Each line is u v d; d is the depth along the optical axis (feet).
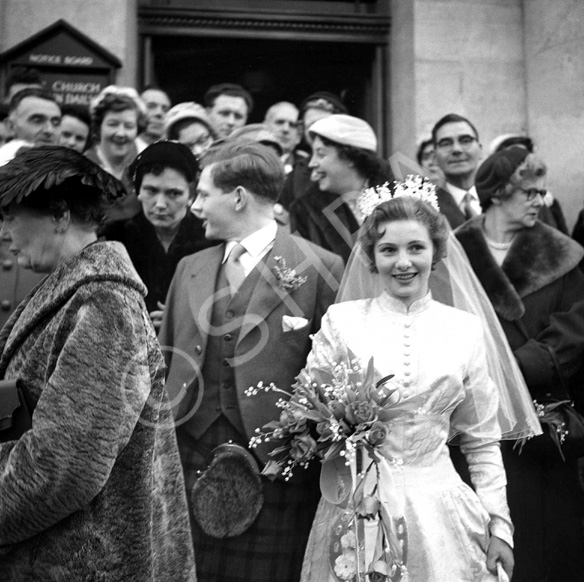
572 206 11.95
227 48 12.95
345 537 8.16
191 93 12.71
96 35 12.18
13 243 6.76
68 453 5.82
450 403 8.52
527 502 10.05
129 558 6.21
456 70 12.75
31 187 6.45
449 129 11.97
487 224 10.85
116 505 6.26
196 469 9.29
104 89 11.83
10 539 6.01
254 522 9.16
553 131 12.41
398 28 13.15
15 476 5.86
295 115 12.69
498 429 8.77
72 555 6.09
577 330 10.34
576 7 12.42
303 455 8.13
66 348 6.05
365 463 8.26
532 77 12.68
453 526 8.18
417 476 8.31
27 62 12.04
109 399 5.97
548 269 10.57
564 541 10.14
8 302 9.91
